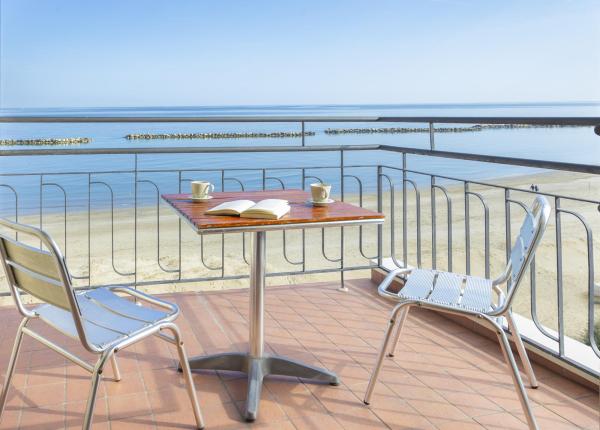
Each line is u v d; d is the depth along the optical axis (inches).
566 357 88.4
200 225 67.4
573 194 461.7
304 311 124.2
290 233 325.7
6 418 75.3
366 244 298.5
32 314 68.0
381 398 82.1
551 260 265.1
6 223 57.7
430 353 100.0
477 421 75.4
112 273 227.9
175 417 75.9
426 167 649.0
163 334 68.2
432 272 87.0
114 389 84.5
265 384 86.7
